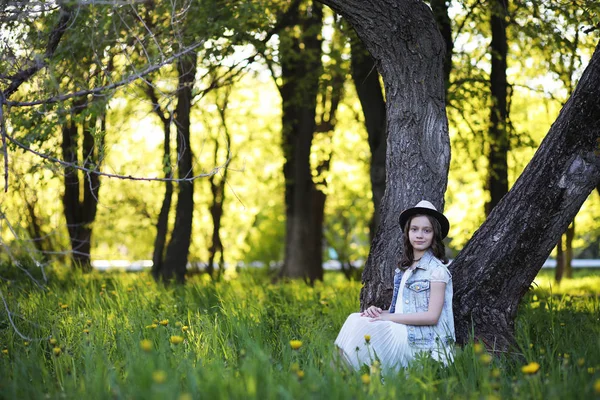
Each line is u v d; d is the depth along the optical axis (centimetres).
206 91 1071
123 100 984
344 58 1212
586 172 514
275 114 2025
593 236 2505
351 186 2136
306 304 820
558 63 1166
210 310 745
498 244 534
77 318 625
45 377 420
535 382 369
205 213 2072
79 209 1377
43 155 522
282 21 1173
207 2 913
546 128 1581
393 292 540
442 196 593
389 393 356
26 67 557
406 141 588
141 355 424
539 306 751
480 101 1204
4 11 530
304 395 340
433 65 591
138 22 841
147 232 2011
